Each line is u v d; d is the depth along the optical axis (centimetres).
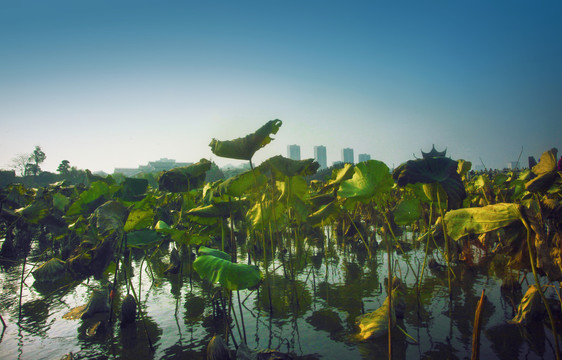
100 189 632
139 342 449
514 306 497
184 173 692
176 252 806
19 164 7112
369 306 534
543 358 356
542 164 452
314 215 712
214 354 370
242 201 604
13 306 607
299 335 448
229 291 434
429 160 465
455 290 577
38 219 783
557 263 403
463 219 362
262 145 514
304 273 749
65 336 476
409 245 959
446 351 381
